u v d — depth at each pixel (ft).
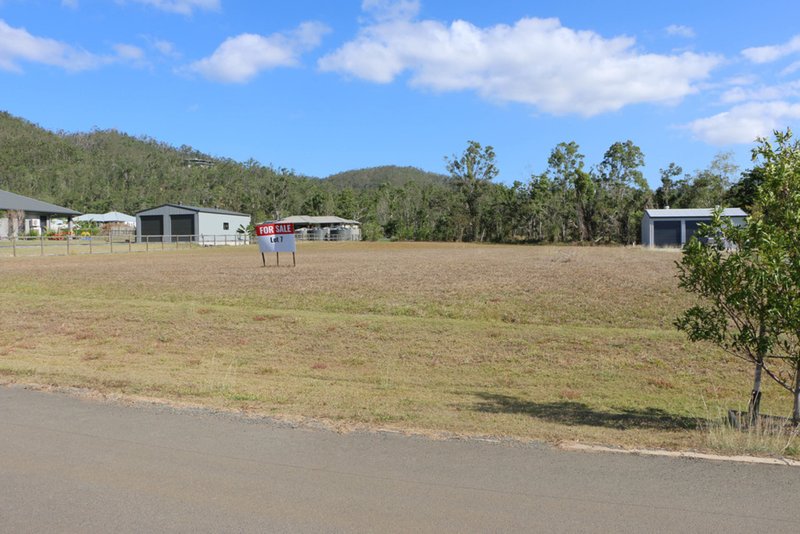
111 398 24.03
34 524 12.67
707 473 15.84
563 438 19.21
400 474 15.64
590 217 271.69
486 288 60.95
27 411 21.97
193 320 50.31
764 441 18.57
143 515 13.12
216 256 125.90
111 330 48.34
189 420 20.84
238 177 447.42
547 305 52.19
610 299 53.36
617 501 13.96
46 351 41.81
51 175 435.12
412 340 43.70
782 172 22.25
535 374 36.35
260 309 54.49
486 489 14.64
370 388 31.89
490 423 21.89
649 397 31.37
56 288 68.95
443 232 299.17
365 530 12.43
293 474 15.60
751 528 12.61
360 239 296.71
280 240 90.43
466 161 306.14
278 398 25.66
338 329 46.80
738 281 22.40
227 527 12.56
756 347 22.88
